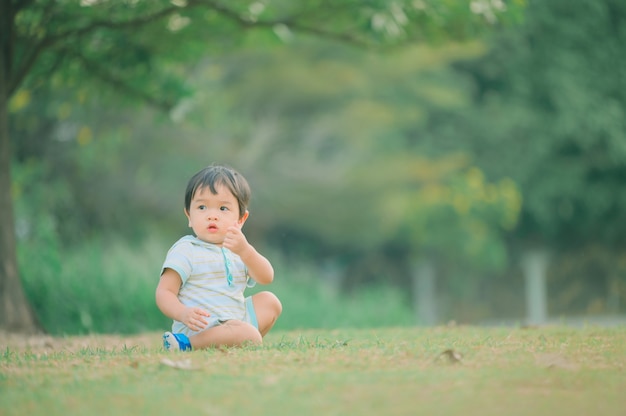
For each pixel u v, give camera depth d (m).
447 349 5.20
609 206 31.11
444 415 3.77
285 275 19.53
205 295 6.27
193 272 6.27
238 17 12.13
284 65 31.33
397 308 18.84
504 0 12.05
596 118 28.91
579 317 30.05
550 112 30.83
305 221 33.62
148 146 25.05
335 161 34.34
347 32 13.30
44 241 14.53
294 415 3.73
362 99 33.44
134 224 24.70
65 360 5.51
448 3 11.86
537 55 30.14
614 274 31.73
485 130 32.22
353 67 32.00
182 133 25.52
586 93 29.22
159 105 13.70
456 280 33.38
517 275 32.47
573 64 29.36
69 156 20.78
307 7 12.46
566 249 33.00
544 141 30.78
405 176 32.41
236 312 6.35
